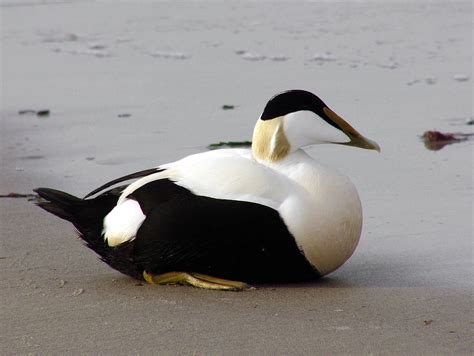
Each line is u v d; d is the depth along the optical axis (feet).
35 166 44.88
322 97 58.08
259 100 57.72
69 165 44.88
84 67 70.33
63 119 54.65
